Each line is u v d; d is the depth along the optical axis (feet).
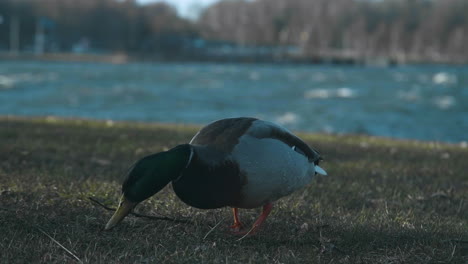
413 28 539.70
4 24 416.87
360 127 69.87
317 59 384.88
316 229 15.47
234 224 15.49
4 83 128.77
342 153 29.40
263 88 141.08
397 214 17.16
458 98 117.29
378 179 22.86
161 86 139.74
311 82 173.37
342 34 533.55
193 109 89.40
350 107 95.25
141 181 11.41
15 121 38.58
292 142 13.93
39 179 19.40
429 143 38.11
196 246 13.65
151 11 490.49
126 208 11.47
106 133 33.27
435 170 25.09
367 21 540.52
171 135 33.81
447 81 195.11
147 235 14.23
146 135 33.24
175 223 15.38
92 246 13.38
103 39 438.81
